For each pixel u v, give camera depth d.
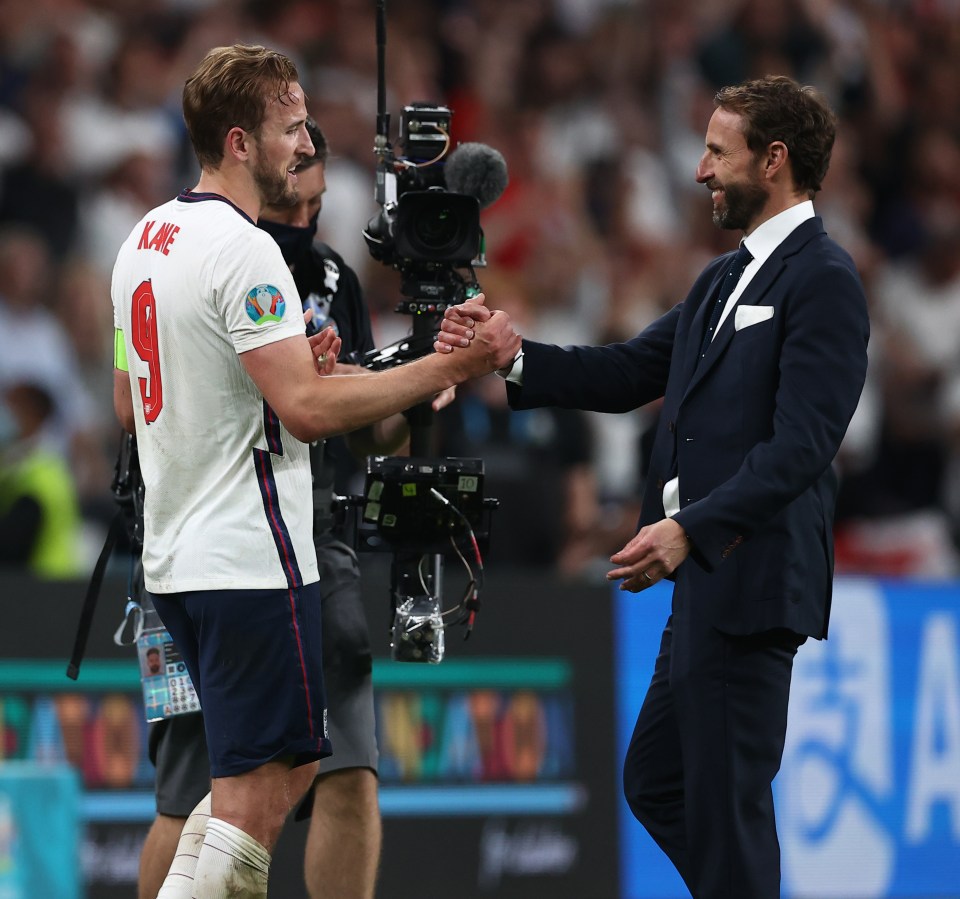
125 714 19.05
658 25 38.19
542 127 36.16
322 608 14.06
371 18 35.66
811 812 21.50
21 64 31.75
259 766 11.05
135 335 11.43
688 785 12.05
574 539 25.25
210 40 33.72
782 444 11.45
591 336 33.16
